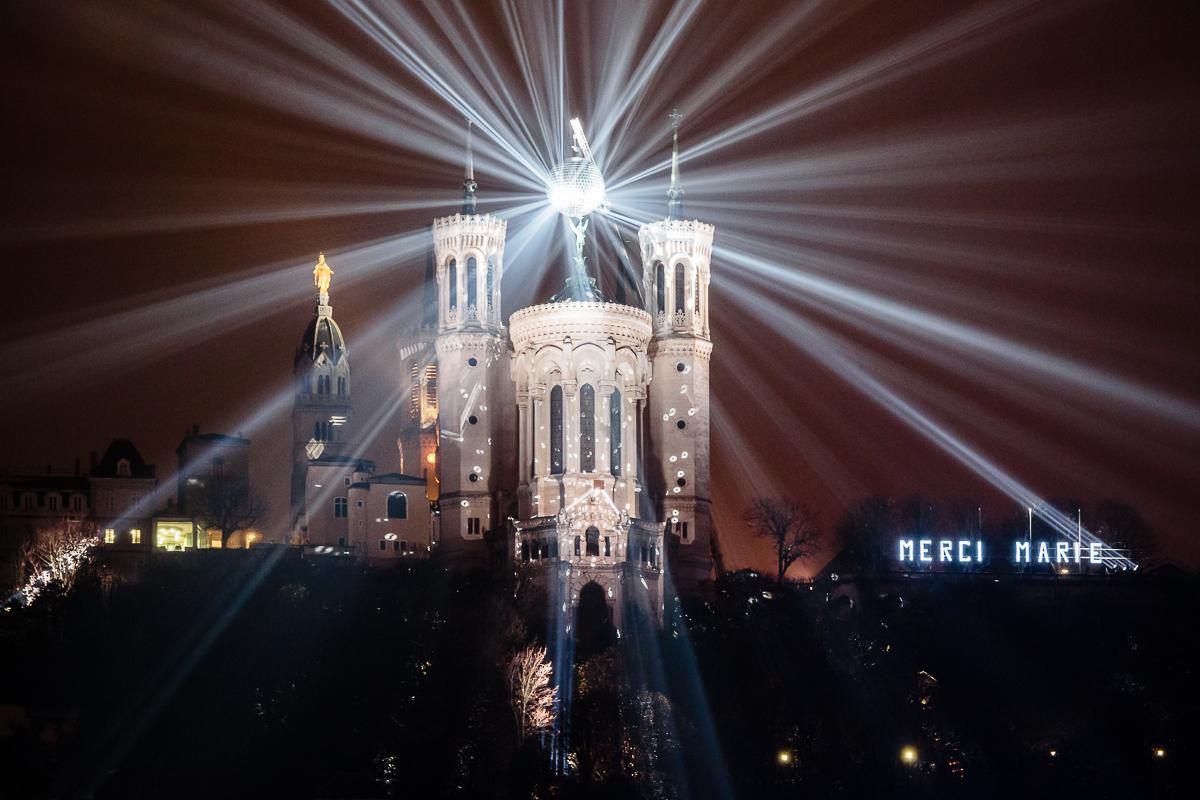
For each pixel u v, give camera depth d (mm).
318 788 195500
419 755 198125
